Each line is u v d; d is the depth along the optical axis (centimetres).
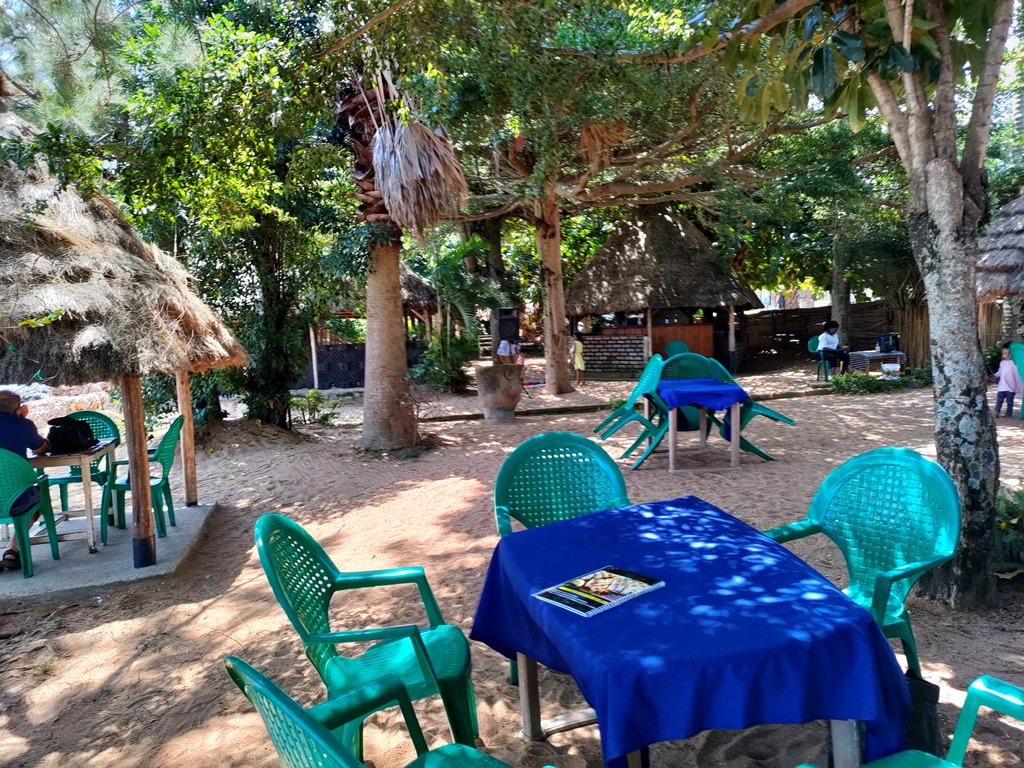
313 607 308
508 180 1477
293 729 164
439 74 705
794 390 1584
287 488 889
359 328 2503
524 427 1277
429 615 330
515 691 375
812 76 445
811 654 202
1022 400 1111
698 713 195
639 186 1405
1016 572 448
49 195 568
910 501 328
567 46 721
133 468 580
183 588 560
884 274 2014
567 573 270
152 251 664
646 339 2108
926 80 430
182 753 340
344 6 607
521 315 3105
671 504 351
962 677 355
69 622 501
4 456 545
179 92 555
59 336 495
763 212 1504
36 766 337
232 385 1213
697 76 955
